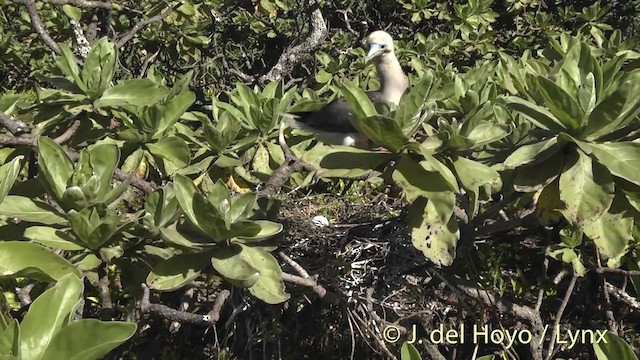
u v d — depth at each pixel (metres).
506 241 4.06
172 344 4.20
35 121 3.44
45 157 2.67
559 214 2.77
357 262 3.41
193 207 2.51
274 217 2.96
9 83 8.29
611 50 4.70
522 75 3.91
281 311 3.93
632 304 3.68
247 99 3.98
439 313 3.66
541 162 2.68
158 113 3.42
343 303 3.34
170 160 3.49
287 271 3.47
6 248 2.37
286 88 6.18
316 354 4.04
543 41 6.90
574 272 3.36
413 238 2.54
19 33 7.05
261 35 7.53
